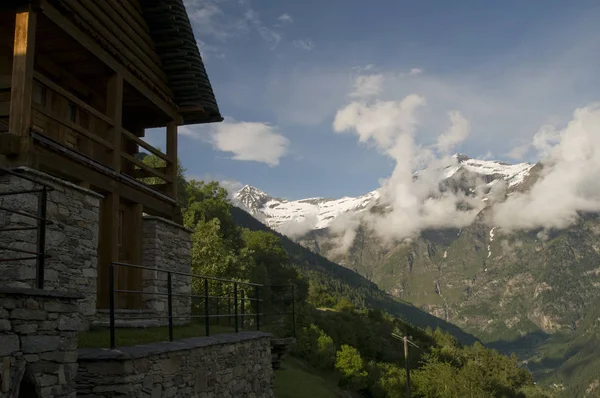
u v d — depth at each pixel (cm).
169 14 1636
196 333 1373
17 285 992
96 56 1348
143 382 878
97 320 1238
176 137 1808
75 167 1224
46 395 693
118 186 1426
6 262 999
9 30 1280
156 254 1566
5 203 1016
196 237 3525
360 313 10988
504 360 10300
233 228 5575
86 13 1287
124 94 1605
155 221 1582
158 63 1711
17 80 1059
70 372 746
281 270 7112
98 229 1242
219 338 1226
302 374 4447
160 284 1581
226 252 3944
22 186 1020
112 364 829
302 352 5794
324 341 5997
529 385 10044
